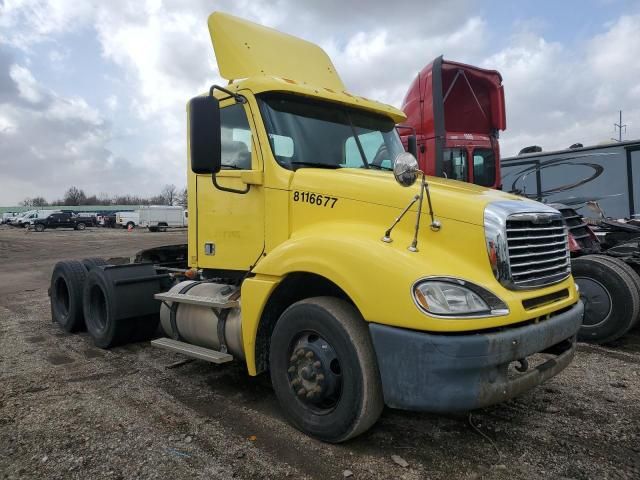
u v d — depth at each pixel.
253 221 4.46
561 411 4.16
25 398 4.58
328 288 3.98
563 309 3.79
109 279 6.08
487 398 3.08
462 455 3.46
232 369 5.39
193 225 5.13
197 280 5.37
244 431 3.85
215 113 3.97
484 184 10.62
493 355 3.04
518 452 3.49
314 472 3.26
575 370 5.19
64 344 6.57
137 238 38.25
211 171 3.97
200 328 4.72
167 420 4.07
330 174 4.04
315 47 5.75
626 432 3.77
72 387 4.87
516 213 3.46
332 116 4.76
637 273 6.33
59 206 109.44
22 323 8.01
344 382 3.41
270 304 4.07
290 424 3.94
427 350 3.04
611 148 13.65
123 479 3.20
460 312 3.05
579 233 7.29
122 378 5.14
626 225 8.02
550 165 14.69
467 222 3.39
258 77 4.49
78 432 3.85
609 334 5.93
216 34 5.06
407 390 3.13
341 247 3.48
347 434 3.44
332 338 3.48
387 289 3.19
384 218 3.64
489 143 10.67
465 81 10.38
